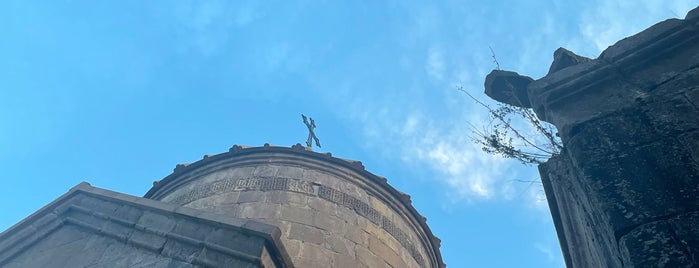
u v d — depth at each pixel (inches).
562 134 151.6
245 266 197.8
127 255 232.8
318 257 351.6
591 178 128.9
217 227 222.7
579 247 152.8
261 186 410.6
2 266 263.0
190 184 442.3
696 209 108.0
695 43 154.2
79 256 247.0
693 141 123.3
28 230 280.5
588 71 165.5
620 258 112.3
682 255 100.9
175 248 222.8
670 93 141.6
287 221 373.7
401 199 470.9
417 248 454.6
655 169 121.6
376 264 383.2
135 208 262.2
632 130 135.9
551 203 177.3
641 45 162.6
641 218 112.3
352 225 400.5
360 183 449.4
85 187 301.1
